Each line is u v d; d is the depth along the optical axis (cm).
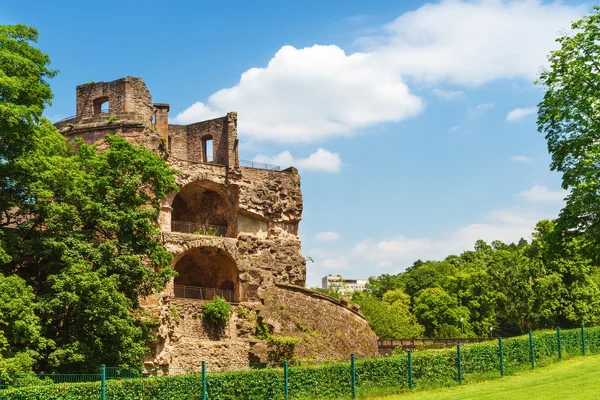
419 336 10969
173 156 6250
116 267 4231
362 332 6506
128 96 5569
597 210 4634
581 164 4681
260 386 3531
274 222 6469
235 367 5538
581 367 4653
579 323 8319
